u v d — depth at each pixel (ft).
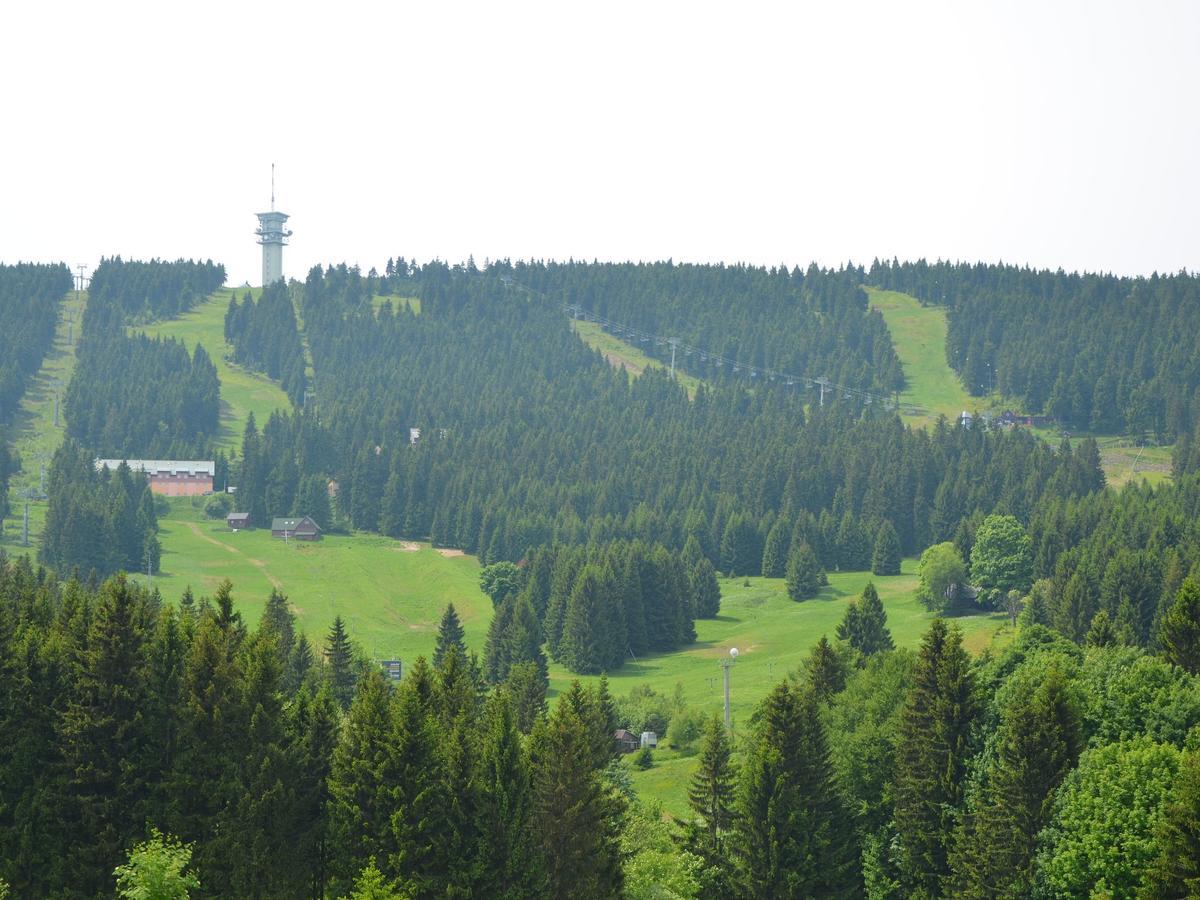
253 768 362.53
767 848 402.72
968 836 388.57
